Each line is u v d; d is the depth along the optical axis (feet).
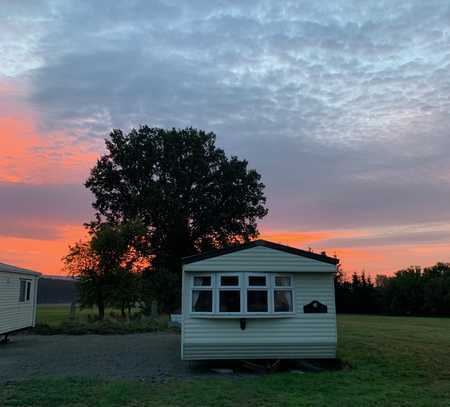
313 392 29.27
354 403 26.25
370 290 169.68
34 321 67.77
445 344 49.98
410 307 156.66
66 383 30.66
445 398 28.02
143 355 46.47
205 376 35.68
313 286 41.16
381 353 43.86
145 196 138.92
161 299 114.93
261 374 37.45
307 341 39.99
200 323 39.60
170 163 142.10
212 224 143.13
